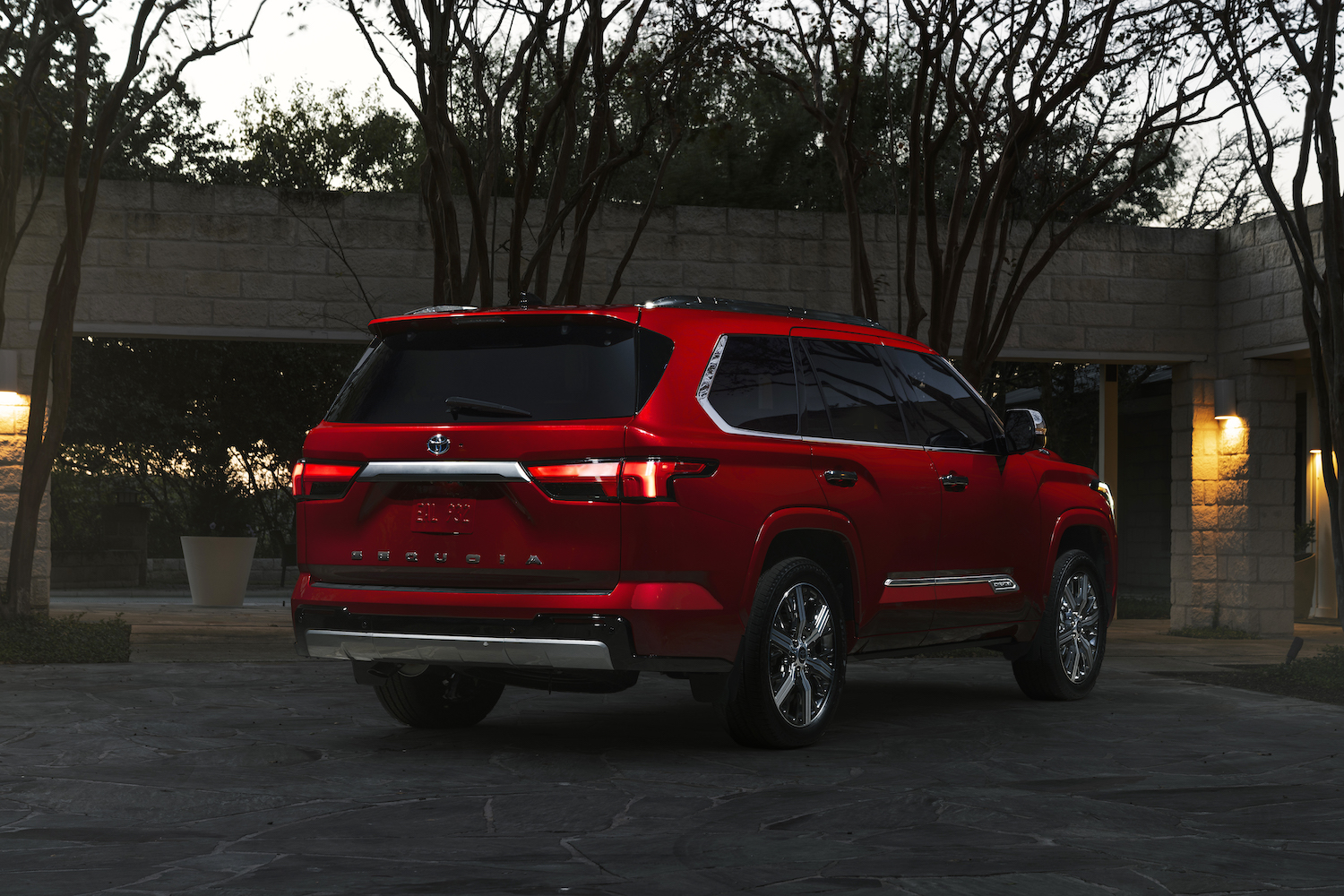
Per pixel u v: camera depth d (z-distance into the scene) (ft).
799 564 20.40
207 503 94.07
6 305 41.98
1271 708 25.89
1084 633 27.53
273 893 12.10
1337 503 32.68
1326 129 31.55
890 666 33.63
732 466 19.30
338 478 19.72
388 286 43.68
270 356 83.66
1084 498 27.68
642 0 37.01
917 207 38.88
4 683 27.61
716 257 45.55
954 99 38.19
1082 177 40.81
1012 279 40.40
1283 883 12.73
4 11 37.11
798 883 12.59
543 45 37.11
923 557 22.88
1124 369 83.30
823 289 46.39
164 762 18.88
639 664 18.26
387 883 12.46
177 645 37.60
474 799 16.46
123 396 80.64
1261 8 33.47
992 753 20.30
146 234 42.32
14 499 42.39
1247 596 49.65
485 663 18.84
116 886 12.32
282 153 77.61
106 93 51.26
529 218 44.45
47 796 16.56
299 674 30.01
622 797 16.67
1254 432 49.57
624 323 19.13
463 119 42.45
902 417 23.18
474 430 18.79
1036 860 13.51
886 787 17.47
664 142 46.06
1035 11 36.65
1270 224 48.14
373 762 19.06
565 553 18.31
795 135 55.26
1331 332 32.63
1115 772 18.72
